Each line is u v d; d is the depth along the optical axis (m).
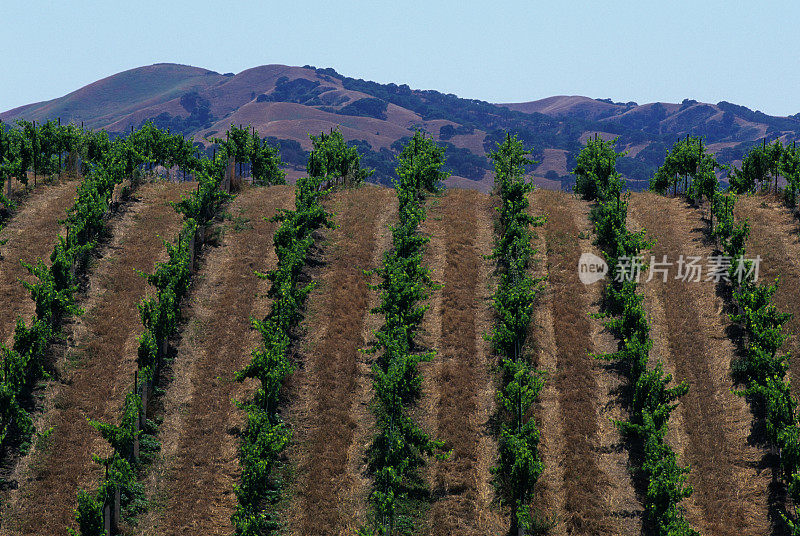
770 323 90.31
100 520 66.81
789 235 120.19
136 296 102.38
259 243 121.00
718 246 118.44
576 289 109.81
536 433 76.38
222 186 143.38
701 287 109.12
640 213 136.88
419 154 150.88
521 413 83.00
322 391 89.69
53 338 91.25
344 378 92.19
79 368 88.19
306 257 116.94
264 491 76.19
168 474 77.62
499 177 138.75
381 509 72.06
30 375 84.06
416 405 89.12
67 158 151.88
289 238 107.81
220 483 77.19
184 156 173.88
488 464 81.25
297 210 119.38
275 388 82.94
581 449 82.19
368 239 125.19
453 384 92.19
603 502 76.12
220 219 128.38
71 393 83.88
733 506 75.31
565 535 73.12
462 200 144.75
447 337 100.31
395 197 147.75
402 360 84.31
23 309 96.12
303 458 81.44
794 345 93.19
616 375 93.50
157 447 80.12
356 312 104.56
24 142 131.88
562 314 104.44
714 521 74.06
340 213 137.25
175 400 87.06
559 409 88.50
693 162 141.62
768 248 115.06
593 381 92.62
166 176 167.62
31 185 138.25
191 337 97.50
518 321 92.12
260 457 75.19
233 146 149.00
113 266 109.06
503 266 115.88
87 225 108.31
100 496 68.81
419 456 82.00
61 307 90.88
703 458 80.88
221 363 93.06
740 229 104.25
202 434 82.94
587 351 97.12
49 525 69.38
